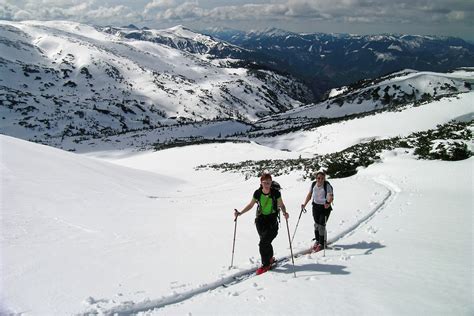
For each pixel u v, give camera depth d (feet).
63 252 33.01
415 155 90.58
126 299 23.80
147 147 405.18
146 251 35.01
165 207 66.80
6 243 33.60
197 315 21.70
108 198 67.87
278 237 39.32
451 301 20.81
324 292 23.31
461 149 83.10
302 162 130.52
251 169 141.79
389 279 24.59
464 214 40.45
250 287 25.38
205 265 30.83
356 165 93.35
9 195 51.06
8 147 84.74
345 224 40.57
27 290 24.63
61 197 57.77
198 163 198.18
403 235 34.60
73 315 21.61
